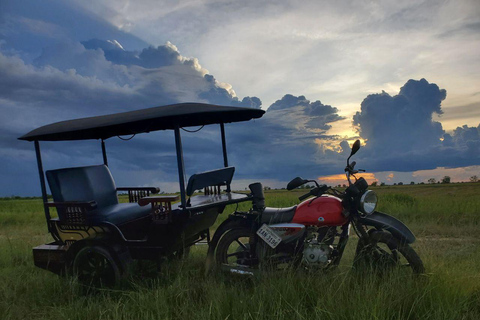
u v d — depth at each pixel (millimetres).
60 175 5586
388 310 3354
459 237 7551
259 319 3422
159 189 6680
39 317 4234
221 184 5914
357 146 4324
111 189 6523
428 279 3926
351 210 4441
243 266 4664
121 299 4270
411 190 26375
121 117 5148
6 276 5543
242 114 5672
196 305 3975
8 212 17172
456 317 3309
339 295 3709
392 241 4246
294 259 4477
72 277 4938
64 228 5336
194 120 5719
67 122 5723
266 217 4684
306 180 4535
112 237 5012
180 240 5035
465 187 29062
